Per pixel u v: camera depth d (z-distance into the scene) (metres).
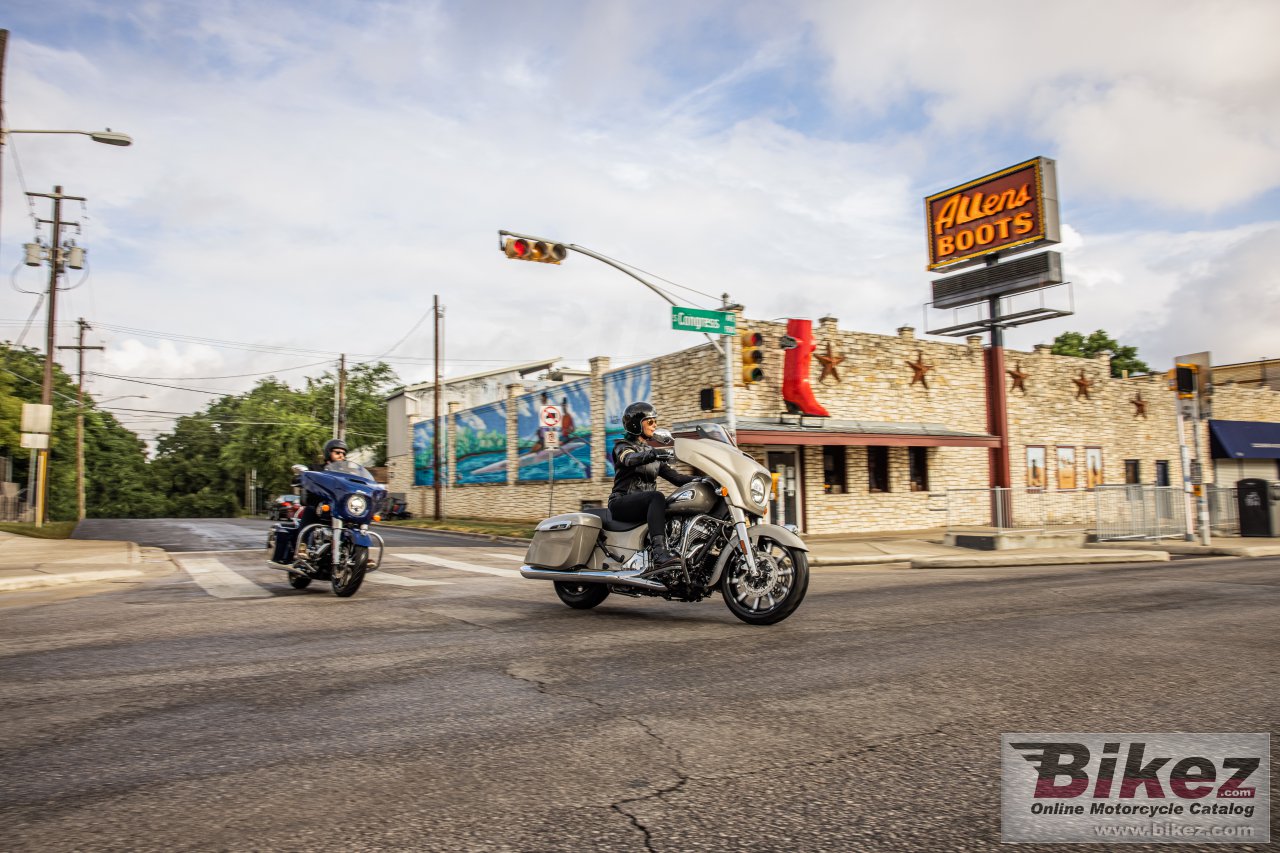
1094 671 4.93
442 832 2.68
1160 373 32.81
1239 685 4.58
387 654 5.55
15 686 4.70
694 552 6.81
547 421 20.56
